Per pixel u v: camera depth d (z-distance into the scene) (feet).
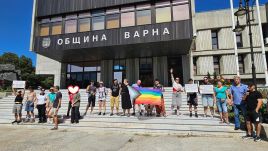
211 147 19.24
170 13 52.26
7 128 30.22
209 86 31.32
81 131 27.61
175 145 20.17
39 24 61.62
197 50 79.56
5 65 84.89
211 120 28.53
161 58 65.72
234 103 24.48
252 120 22.15
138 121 29.09
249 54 74.23
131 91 32.89
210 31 79.92
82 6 58.54
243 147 19.03
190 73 62.90
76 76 72.84
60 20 60.23
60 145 20.68
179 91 33.47
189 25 49.85
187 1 51.62
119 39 53.98
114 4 56.24
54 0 61.00
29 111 33.09
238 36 77.92
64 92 53.31
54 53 61.41
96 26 57.36
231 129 24.72
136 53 63.05
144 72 66.44
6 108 43.91
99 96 34.83
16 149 19.47
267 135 21.62
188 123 27.12
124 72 67.82
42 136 24.77
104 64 69.77
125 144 20.95
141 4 54.90
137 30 53.11
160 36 51.19
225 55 77.41
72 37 57.36
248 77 72.84
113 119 30.66
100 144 21.01
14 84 43.29
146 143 21.17
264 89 41.06
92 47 55.52
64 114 37.24
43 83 133.08
